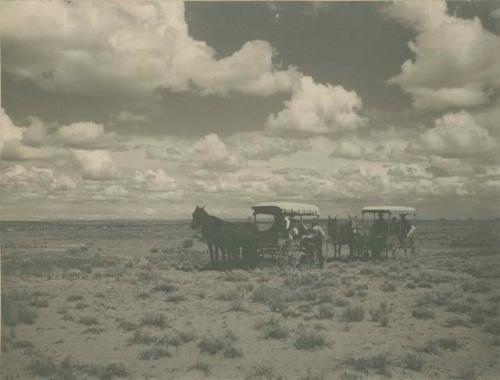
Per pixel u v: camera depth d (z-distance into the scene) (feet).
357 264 85.15
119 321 43.21
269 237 76.48
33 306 49.78
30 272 75.41
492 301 52.06
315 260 85.25
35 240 180.04
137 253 118.01
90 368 30.83
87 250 126.21
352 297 54.54
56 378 29.32
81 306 49.08
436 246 139.23
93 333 39.29
